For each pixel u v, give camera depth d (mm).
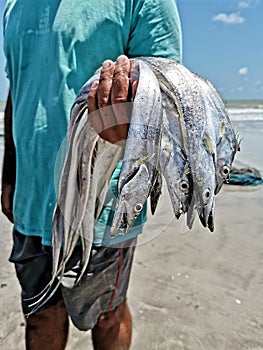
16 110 1717
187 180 1061
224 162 1160
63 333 1922
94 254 1611
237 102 56344
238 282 3057
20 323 2533
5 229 4047
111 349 1938
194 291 2926
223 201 5055
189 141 1061
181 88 1092
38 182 1642
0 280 3004
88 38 1519
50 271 1749
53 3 1577
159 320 2576
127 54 1558
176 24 1516
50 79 1566
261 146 9617
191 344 2371
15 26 1674
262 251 3580
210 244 3703
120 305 1903
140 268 3242
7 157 1968
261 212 4641
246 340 2398
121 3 1503
